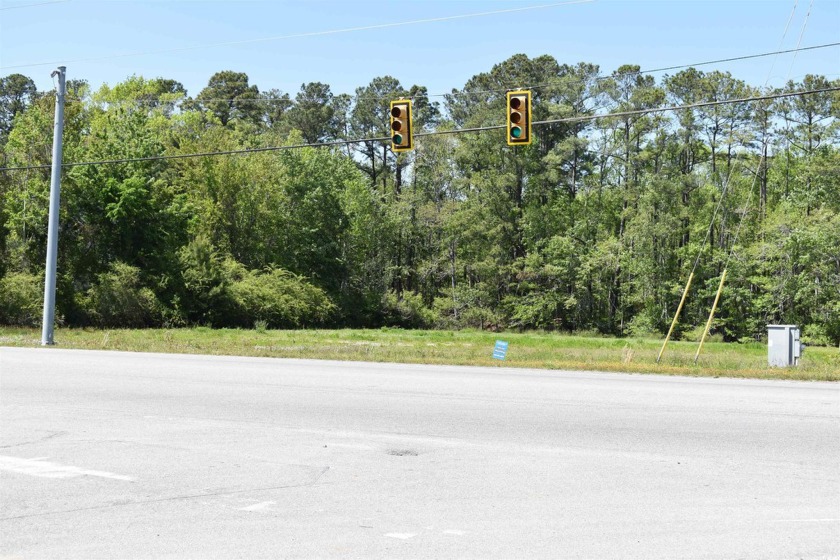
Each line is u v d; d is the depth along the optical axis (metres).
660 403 13.96
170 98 81.06
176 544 6.26
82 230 51.72
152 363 21.11
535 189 71.06
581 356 27.45
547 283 70.25
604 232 68.88
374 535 6.52
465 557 6.02
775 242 54.97
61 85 29.97
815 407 13.58
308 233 70.12
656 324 62.16
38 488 7.89
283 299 60.56
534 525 6.82
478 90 78.50
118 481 8.19
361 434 10.83
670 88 62.56
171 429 11.05
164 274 53.59
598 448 9.99
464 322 71.75
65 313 48.44
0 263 49.81
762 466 9.07
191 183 65.12
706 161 65.88
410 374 19.28
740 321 57.94
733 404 13.91
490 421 11.92
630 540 6.45
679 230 62.22
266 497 7.63
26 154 51.22
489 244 71.31
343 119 93.12
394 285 81.81
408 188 81.44
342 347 31.52
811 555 6.14
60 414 12.16
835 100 55.91
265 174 68.06
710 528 6.78
